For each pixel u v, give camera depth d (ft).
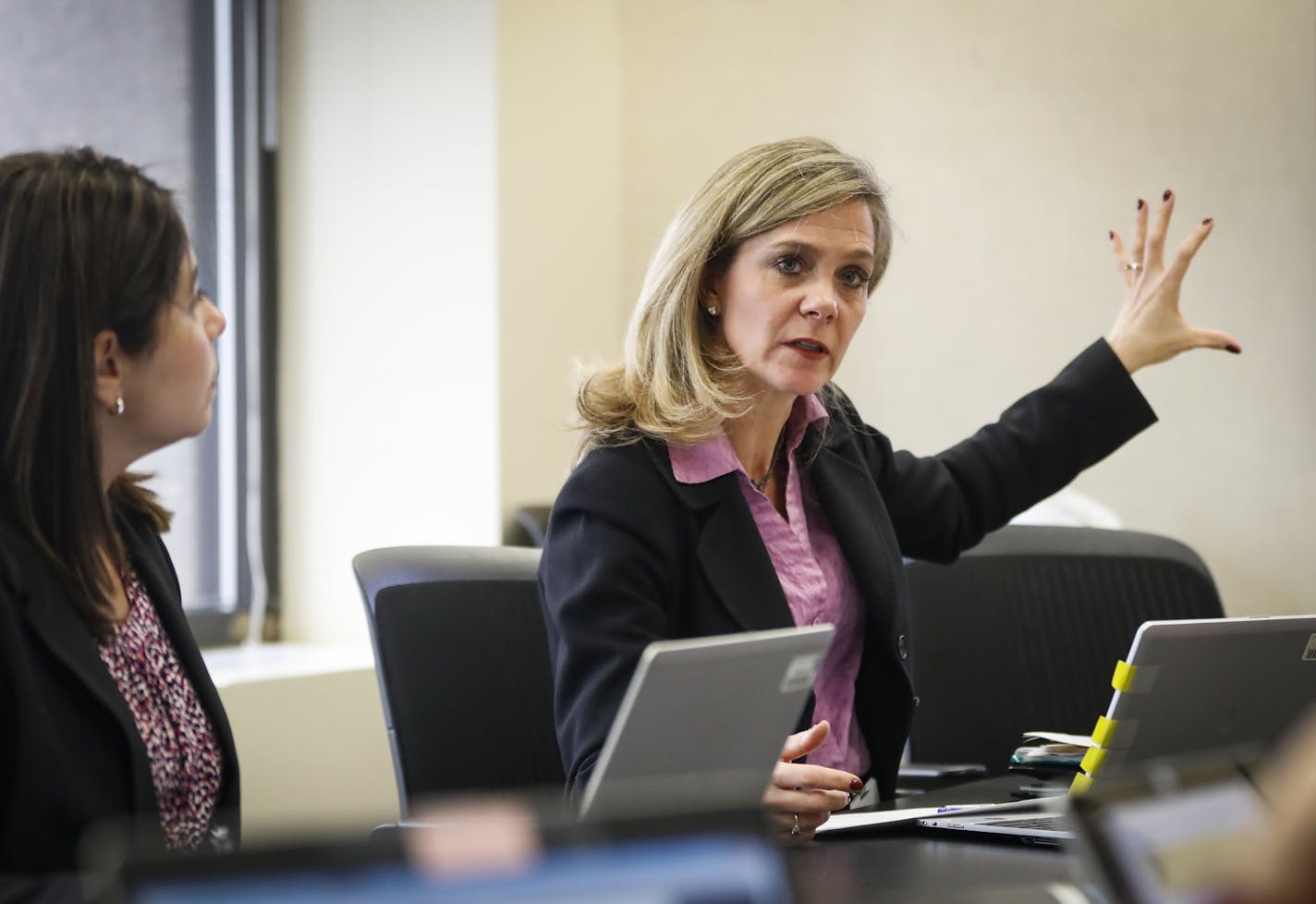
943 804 23.76
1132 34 43.06
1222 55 42.04
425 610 27.73
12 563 18.02
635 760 16.28
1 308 18.40
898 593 24.90
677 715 16.33
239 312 46.91
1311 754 7.16
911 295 46.09
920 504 27.55
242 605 46.62
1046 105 44.14
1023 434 28.45
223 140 46.60
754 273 23.62
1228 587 42.24
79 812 17.83
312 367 47.14
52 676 18.15
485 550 29.43
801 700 17.83
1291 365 41.39
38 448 18.49
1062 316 43.98
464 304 44.27
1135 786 10.94
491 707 27.86
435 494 44.88
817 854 19.45
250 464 47.06
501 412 43.78
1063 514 40.16
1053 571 33.24
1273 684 21.15
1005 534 33.65
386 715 27.25
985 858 19.17
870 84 46.37
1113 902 11.00
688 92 47.88
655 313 24.17
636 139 48.01
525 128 44.62
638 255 48.03
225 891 9.34
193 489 45.96
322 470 46.98
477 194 44.06
